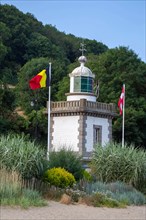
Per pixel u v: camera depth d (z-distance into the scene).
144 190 33.88
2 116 67.38
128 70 77.50
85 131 47.81
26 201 24.11
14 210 22.30
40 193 27.27
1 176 26.69
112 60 79.25
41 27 169.88
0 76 123.69
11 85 125.06
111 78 76.75
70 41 169.50
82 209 24.81
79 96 49.50
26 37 147.25
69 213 22.88
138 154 35.38
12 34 145.00
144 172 34.53
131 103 73.62
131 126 71.12
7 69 133.38
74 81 50.28
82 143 47.44
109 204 27.03
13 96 69.88
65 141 48.75
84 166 41.34
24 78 105.44
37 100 95.12
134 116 71.19
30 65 110.56
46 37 155.00
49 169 30.92
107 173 34.72
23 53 145.25
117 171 34.66
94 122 48.91
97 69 77.62
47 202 26.00
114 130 70.31
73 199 27.36
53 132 49.75
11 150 29.27
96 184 31.72
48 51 145.00
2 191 24.98
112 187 31.45
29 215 21.19
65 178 30.30
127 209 26.44
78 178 33.25
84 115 47.84
